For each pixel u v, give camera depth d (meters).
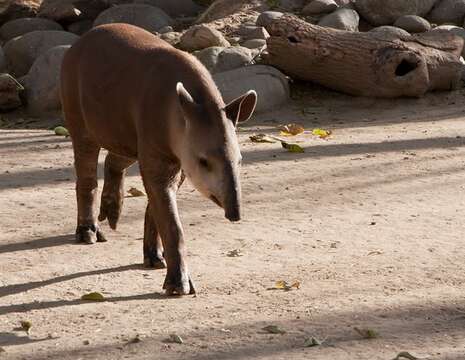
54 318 15.58
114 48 18.45
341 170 26.38
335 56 37.03
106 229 21.50
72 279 17.77
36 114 37.50
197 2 48.09
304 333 14.50
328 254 19.06
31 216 22.30
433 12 43.44
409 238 20.14
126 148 18.39
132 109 17.45
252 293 16.69
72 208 23.03
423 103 37.03
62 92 19.84
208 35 39.75
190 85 16.50
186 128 15.88
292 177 25.64
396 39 37.03
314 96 38.25
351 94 37.78
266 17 42.22
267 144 30.30
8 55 42.00
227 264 18.48
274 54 38.09
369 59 36.56
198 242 20.05
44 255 19.36
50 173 26.77
